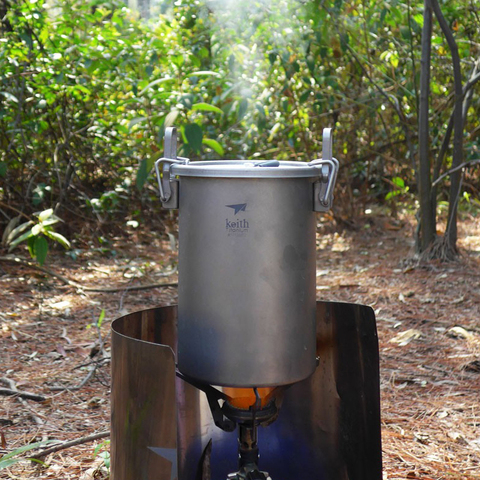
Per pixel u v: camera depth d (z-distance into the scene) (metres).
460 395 3.03
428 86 5.49
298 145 6.66
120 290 4.81
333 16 5.46
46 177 6.15
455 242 5.64
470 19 6.22
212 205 1.68
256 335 1.70
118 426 1.77
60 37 5.62
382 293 4.73
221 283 1.69
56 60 5.59
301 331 1.76
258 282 1.68
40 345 3.65
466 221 7.25
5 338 3.72
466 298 4.59
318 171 1.74
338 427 2.11
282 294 1.71
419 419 2.78
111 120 6.24
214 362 1.73
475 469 2.36
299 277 1.74
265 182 1.67
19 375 3.22
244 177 1.65
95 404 2.91
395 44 6.46
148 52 5.96
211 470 2.23
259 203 1.67
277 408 1.91
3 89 5.48
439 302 4.51
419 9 5.85
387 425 2.72
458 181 5.56
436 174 5.69
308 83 5.99
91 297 4.63
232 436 2.24
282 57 5.73
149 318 2.05
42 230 4.71
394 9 5.48
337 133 6.90
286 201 1.69
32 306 4.35
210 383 1.75
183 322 1.79
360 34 6.07
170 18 6.96
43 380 3.17
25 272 5.05
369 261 5.74
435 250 5.59
